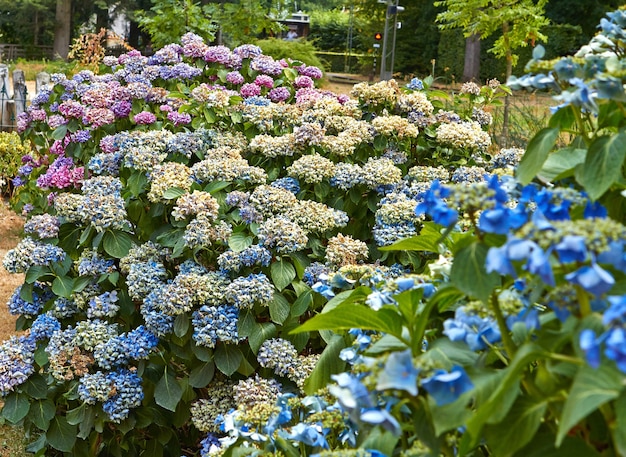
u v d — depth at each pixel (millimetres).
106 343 2486
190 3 6191
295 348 2492
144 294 2543
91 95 3621
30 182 4578
